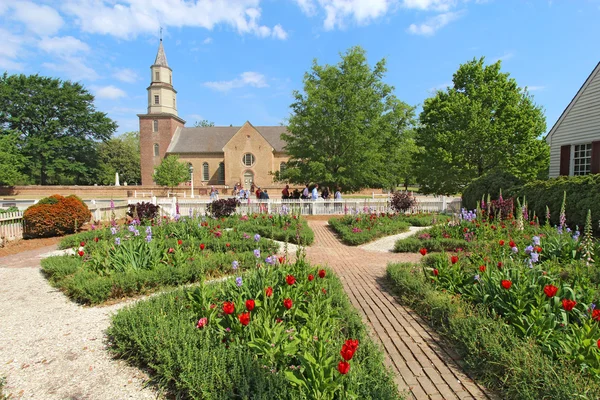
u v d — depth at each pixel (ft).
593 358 9.57
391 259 28.32
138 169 240.73
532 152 68.49
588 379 8.92
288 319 12.34
